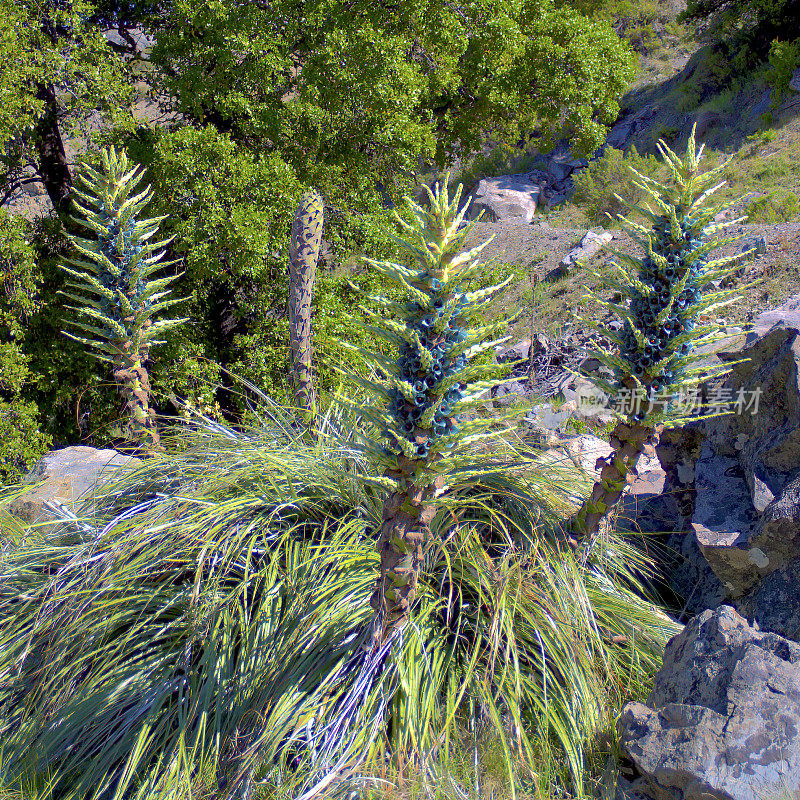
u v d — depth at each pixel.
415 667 3.57
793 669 3.19
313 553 4.16
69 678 3.86
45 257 11.42
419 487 3.22
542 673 3.77
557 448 5.54
